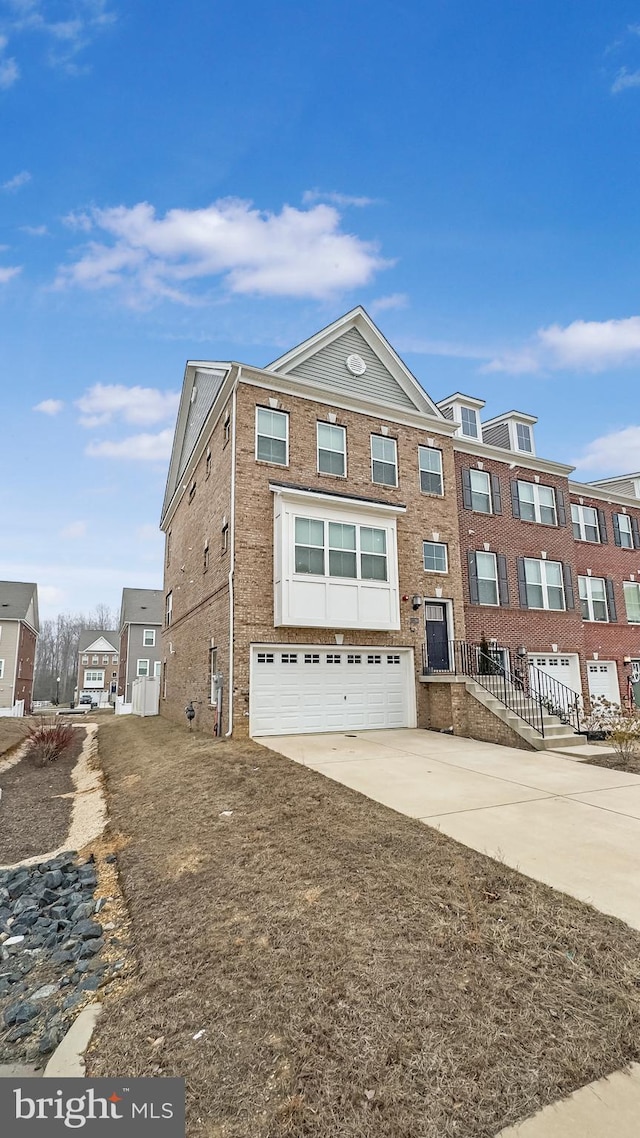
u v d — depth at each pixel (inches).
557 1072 96.7
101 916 201.6
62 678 3181.6
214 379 650.2
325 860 196.4
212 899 179.6
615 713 515.8
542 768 345.4
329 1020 113.3
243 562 491.8
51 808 386.9
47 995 154.9
